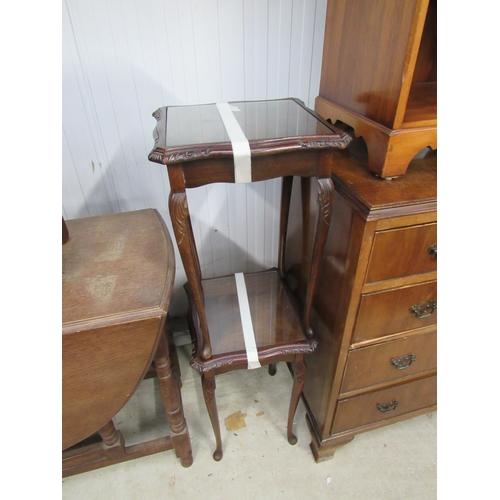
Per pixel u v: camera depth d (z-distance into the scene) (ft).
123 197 3.91
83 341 2.29
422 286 2.78
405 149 2.47
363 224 2.35
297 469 3.73
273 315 3.54
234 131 2.33
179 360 4.97
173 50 3.25
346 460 3.81
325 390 3.38
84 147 3.52
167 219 4.21
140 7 3.00
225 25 3.24
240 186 4.17
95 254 2.86
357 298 2.67
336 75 3.07
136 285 2.55
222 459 3.82
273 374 4.74
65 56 3.08
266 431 4.09
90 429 2.67
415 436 4.04
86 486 3.61
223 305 3.67
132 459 3.70
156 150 2.01
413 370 3.41
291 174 2.31
